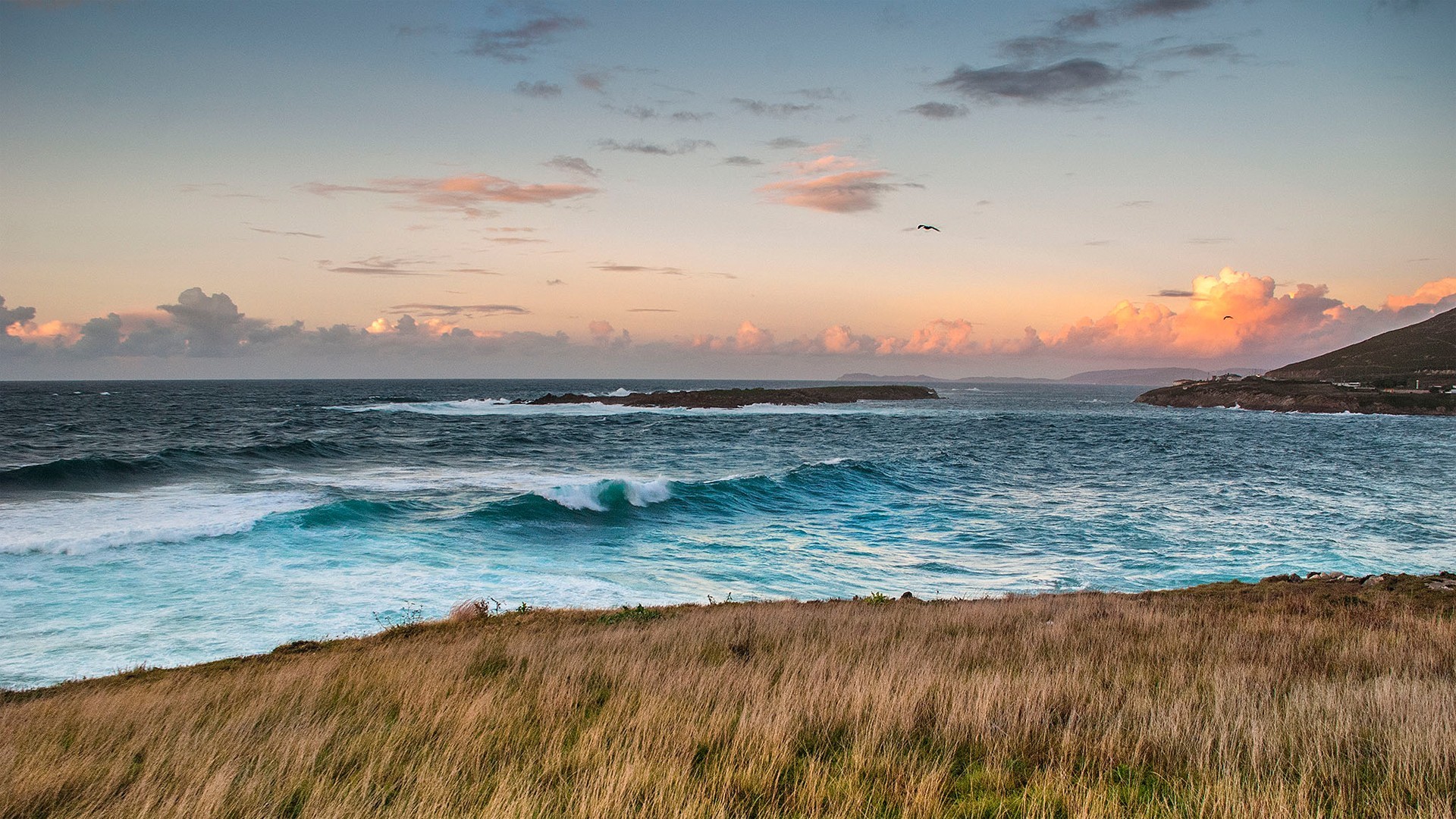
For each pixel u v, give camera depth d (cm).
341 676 1077
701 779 577
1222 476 5041
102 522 2692
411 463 5197
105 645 1552
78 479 3800
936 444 7619
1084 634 1211
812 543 2930
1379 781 552
